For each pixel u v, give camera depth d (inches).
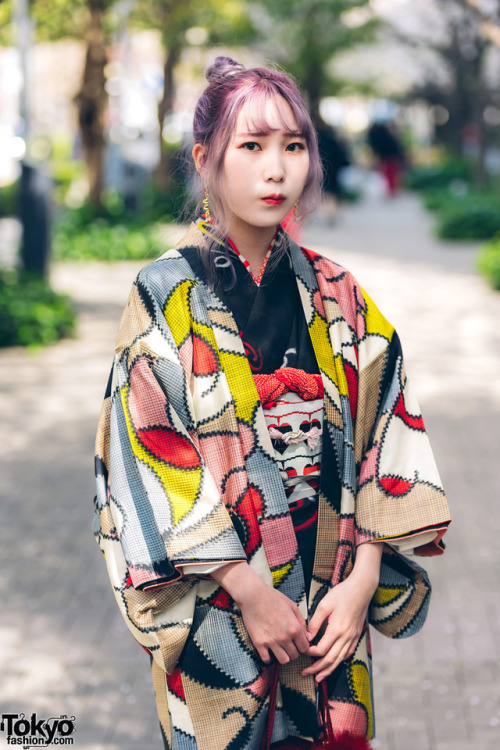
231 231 67.5
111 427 66.9
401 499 68.0
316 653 64.6
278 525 65.1
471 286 409.1
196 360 65.3
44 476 204.2
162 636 63.9
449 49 773.3
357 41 844.0
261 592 62.4
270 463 65.5
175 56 676.1
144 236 522.6
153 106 748.6
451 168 987.3
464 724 115.8
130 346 65.8
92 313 369.7
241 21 688.4
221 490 64.1
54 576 158.2
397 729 115.1
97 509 69.7
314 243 561.6
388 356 70.9
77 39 569.3
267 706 65.9
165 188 662.5
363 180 1104.8
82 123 570.9
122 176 585.6
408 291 399.2
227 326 66.3
